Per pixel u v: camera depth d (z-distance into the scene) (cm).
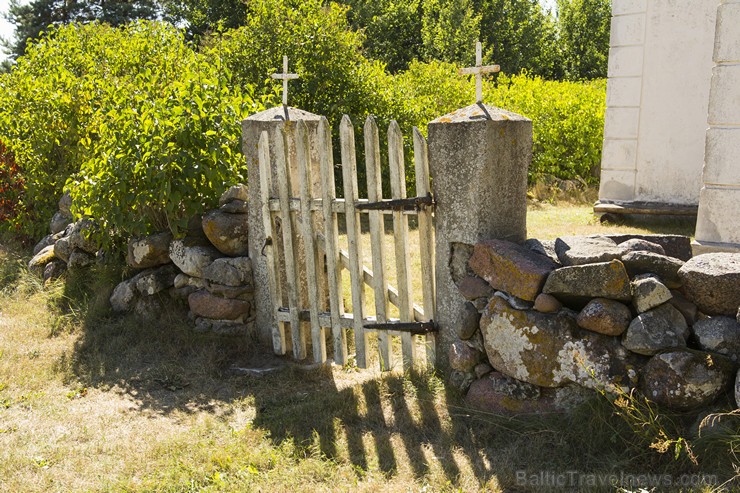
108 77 874
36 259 732
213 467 369
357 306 479
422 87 1223
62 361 526
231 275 541
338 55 1027
